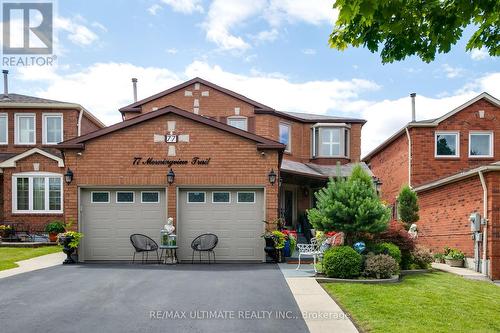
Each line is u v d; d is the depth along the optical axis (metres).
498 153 19.58
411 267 12.59
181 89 21.72
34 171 20.30
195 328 6.39
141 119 13.79
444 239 16.36
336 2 4.43
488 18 5.02
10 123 22.05
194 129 13.88
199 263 13.42
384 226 11.33
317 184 21.77
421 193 18.95
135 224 13.88
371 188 12.09
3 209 20.61
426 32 5.21
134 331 6.25
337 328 6.40
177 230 13.70
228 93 21.47
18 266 12.52
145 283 9.68
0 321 6.71
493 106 19.84
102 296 8.38
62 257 14.71
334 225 11.39
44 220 20.23
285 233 14.19
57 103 21.97
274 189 13.66
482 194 13.50
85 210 13.89
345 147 23.06
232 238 13.80
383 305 7.70
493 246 12.76
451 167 19.75
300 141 23.11
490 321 7.09
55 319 6.82
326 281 10.18
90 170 13.79
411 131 20.09
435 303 8.03
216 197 13.93
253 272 11.34
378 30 5.25
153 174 13.79
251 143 13.80
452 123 19.86
